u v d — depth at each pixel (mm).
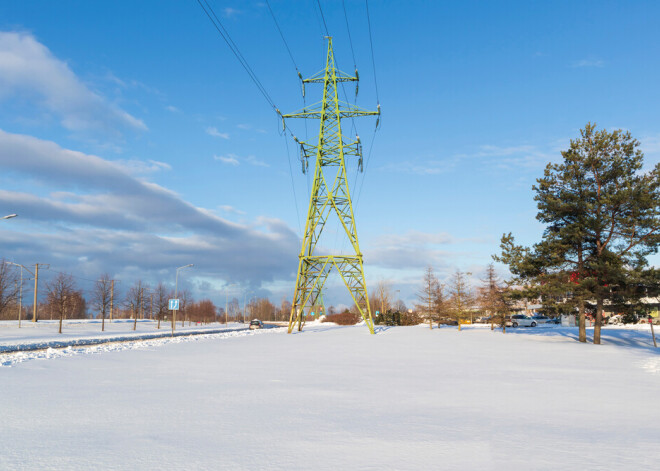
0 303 73000
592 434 8750
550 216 42281
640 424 9672
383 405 11633
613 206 39000
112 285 97375
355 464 6770
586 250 41875
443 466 6680
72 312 116000
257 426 9258
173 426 9234
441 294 67000
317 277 54312
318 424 9461
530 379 17141
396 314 87750
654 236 37312
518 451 7512
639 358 27203
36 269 84438
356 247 52625
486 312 62219
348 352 29469
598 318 40750
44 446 7754
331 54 55094
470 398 12781
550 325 78125
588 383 16203
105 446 7758
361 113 54219
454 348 33406
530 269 42562
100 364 21406
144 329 86438
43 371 18500
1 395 12883
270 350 30938
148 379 16359
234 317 189125
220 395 13023
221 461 6914
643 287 37875
